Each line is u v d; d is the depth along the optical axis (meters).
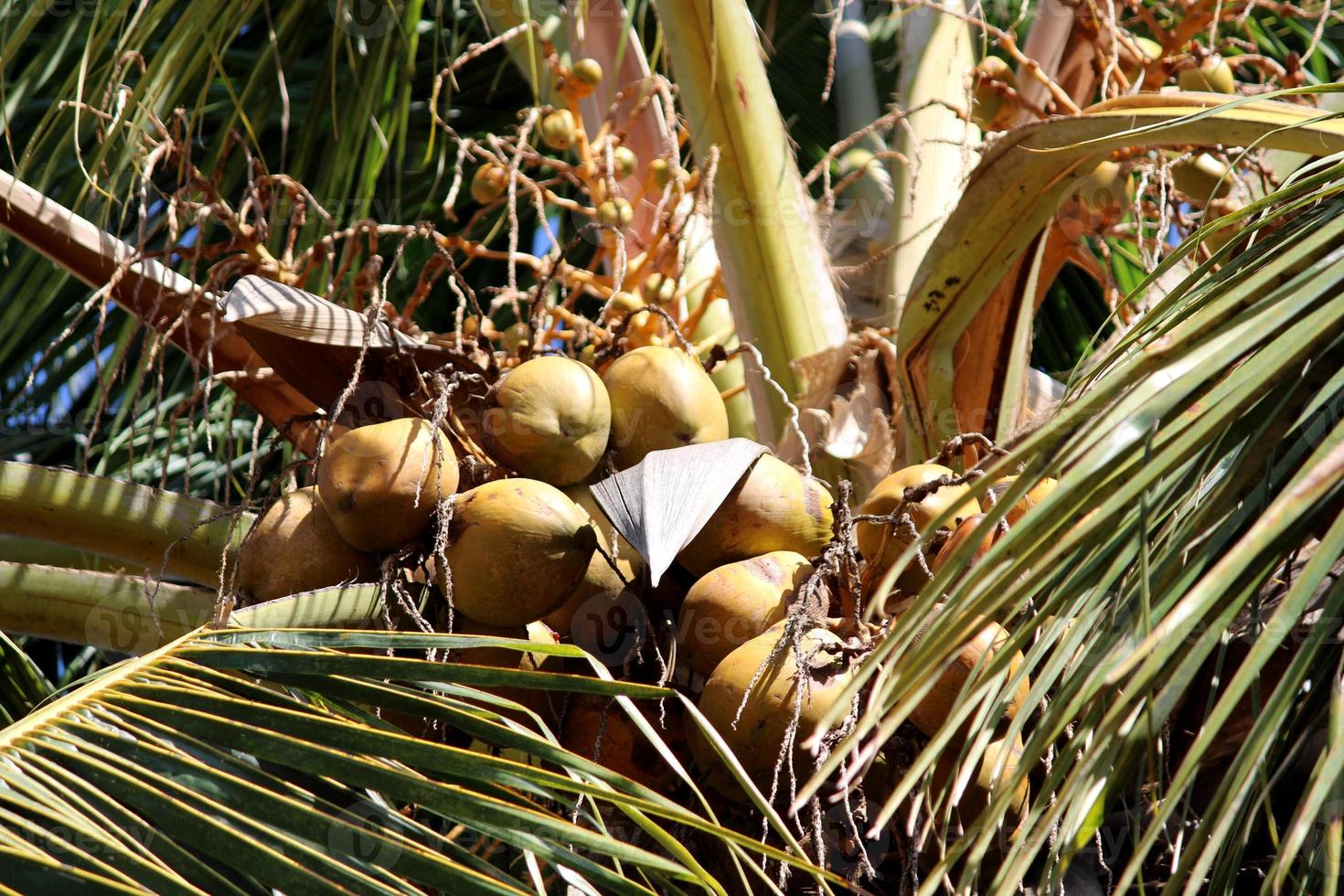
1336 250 3.01
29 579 3.85
